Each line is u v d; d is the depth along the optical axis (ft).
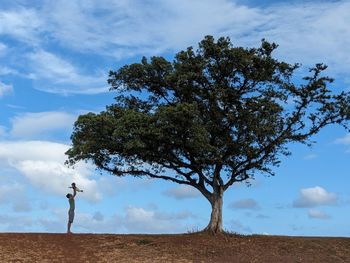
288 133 89.45
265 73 87.30
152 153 86.28
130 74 92.48
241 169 91.86
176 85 89.20
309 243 87.10
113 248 80.28
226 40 86.99
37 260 71.46
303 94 88.89
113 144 83.35
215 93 85.20
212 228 90.33
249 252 80.64
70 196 88.33
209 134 85.35
